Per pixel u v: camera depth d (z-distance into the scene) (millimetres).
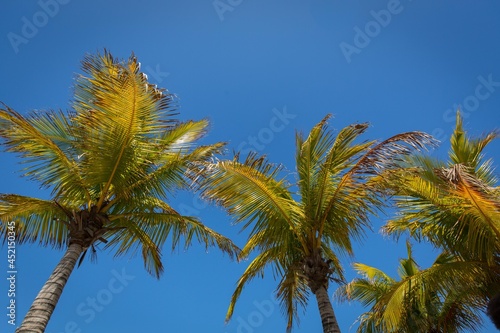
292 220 10672
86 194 10453
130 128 10055
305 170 10945
